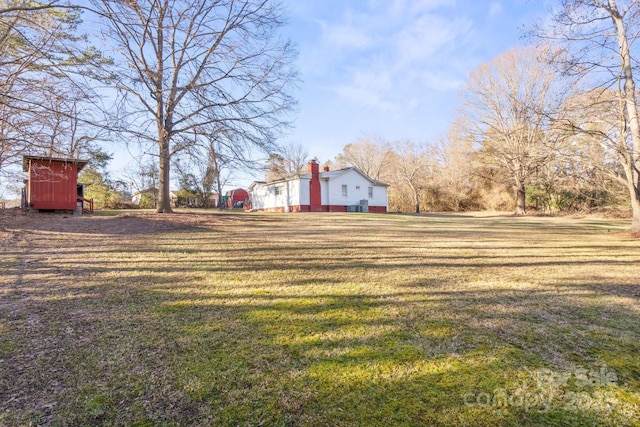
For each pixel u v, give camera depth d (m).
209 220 12.98
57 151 8.56
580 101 10.94
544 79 22.61
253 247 7.50
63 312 3.33
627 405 1.86
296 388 2.02
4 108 6.89
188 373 2.19
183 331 2.88
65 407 1.83
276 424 1.70
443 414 1.78
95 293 3.99
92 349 2.53
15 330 2.87
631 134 10.80
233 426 1.69
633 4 10.01
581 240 9.69
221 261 5.95
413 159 37.28
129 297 3.85
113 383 2.07
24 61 7.59
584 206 24.67
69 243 7.67
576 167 12.80
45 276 4.77
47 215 12.92
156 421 1.72
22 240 7.76
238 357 2.41
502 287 4.34
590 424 1.71
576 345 2.61
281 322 3.09
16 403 1.86
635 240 9.68
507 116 26.36
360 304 3.62
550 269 5.52
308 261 6.03
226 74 15.11
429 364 2.30
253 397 1.93
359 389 2.01
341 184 27.84
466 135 29.22
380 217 19.00
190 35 14.03
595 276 5.01
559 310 3.44
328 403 1.88
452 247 7.95
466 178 33.59
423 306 3.55
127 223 11.33
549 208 28.75
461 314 3.31
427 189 37.75
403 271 5.28
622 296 3.96
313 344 2.62
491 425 1.69
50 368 2.25
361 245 8.04
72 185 14.52
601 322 3.10
